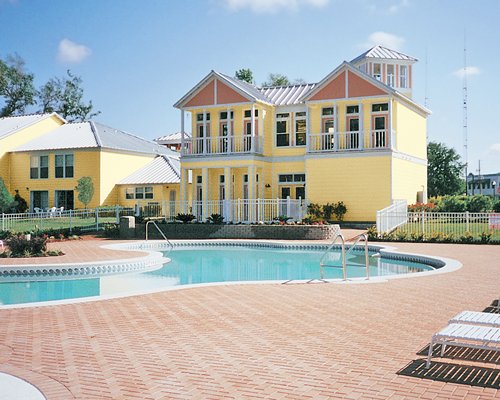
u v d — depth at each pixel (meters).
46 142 45.22
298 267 20.16
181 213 33.28
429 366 6.56
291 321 9.23
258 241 26.16
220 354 7.21
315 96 33.28
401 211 29.08
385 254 21.42
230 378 6.20
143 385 5.97
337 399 5.51
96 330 8.66
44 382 6.08
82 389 5.85
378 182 31.69
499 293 11.87
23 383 6.04
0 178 41.66
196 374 6.36
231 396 5.61
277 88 38.34
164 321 9.30
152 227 31.09
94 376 6.30
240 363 6.79
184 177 35.91
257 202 31.59
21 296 14.23
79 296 14.22
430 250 21.34
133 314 9.90
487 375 6.25
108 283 16.34
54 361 6.93
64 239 29.50
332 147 33.72
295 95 36.62
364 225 30.91
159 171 44.44
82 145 43.00
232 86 34.44
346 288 12.80
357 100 32.34
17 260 19.05
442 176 60.91
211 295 11.93
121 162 44.78
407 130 35.12
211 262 21.62
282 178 36.03
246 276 18.11
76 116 76.38
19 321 9.36
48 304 10.90
